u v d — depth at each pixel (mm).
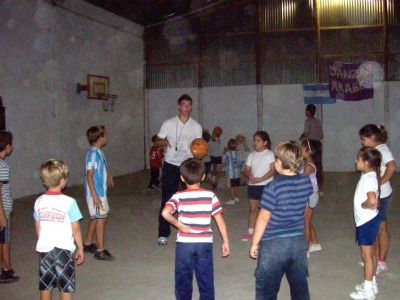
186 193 4355
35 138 12102
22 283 5652
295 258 3896
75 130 13766
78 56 13883
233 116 17438
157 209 10312
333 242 7281
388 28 16453
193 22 17531
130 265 6285
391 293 5129
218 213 4418
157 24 17703
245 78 17312
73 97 13664
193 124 7293
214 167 13211
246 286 5473
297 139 17062
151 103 17938
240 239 7551
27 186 11867
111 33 15664
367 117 16625
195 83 17656
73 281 4277
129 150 16859
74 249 4355
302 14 16875
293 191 3895
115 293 5297
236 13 17250
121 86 16281
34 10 12047
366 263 4938
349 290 5258
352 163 16766
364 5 16531
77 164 13836
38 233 4281
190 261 4305
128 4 15109
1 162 5262
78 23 13875
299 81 16984
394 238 7465
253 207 7184
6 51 11086
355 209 4926
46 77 12508
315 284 5457
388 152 5312
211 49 17500
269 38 17125
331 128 16828
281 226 3887
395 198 11242
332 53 16750
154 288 5438
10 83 11227
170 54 17750
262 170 6953
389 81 16484
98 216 6367
